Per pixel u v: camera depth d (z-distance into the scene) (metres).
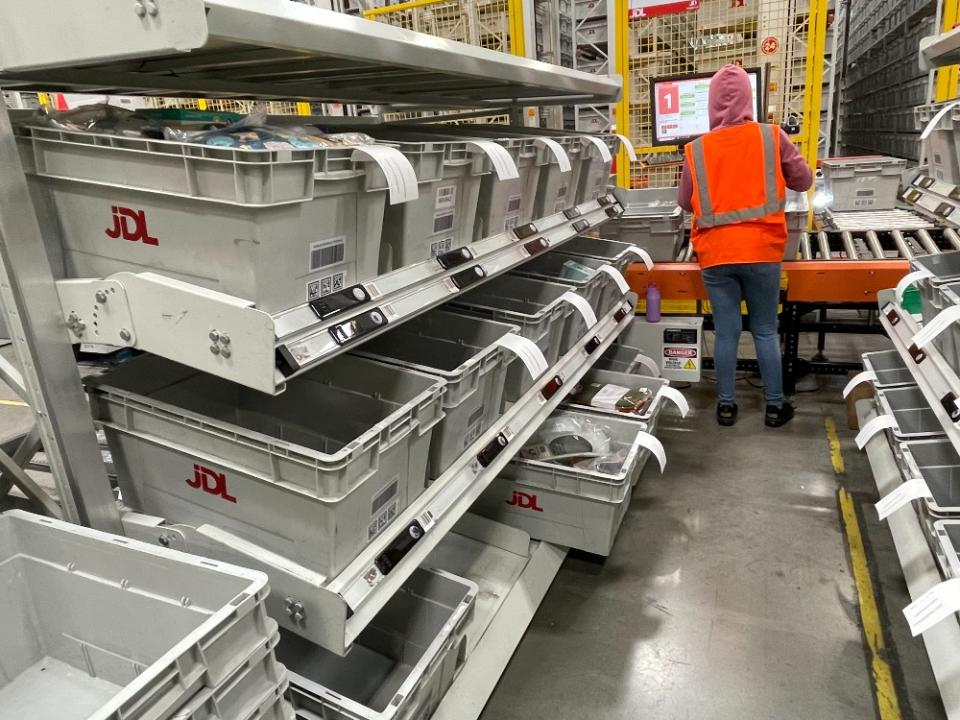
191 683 0.91
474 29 4.31
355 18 1.20
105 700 1.26
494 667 1.84
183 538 1.38
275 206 1.03
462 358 1.93
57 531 1.24
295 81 2.05
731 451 3.14
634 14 3.92
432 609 1.72
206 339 1.09
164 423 1.33
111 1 0.94
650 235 3.43
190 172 1.03
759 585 2.23
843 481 2.82
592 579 2.30
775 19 3.76
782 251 2.97
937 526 1.68
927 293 2.14
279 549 1.28
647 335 3.36
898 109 6.55
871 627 2.02
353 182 1.21
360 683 1.74
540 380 2.15
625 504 2.39
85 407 1.32
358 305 1.27
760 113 3.36
